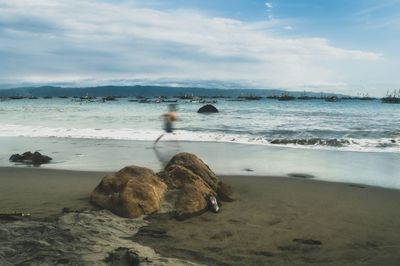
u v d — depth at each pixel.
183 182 8.88
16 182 10.80
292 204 8.83
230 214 7.96
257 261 5.70
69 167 13.34
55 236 6.04
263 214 8.02
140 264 5.19
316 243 6.45
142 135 22.72
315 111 56.38
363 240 6.64
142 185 7.97
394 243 6.52
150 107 71.38
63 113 48.91
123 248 5.71
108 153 16.41
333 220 7.72
